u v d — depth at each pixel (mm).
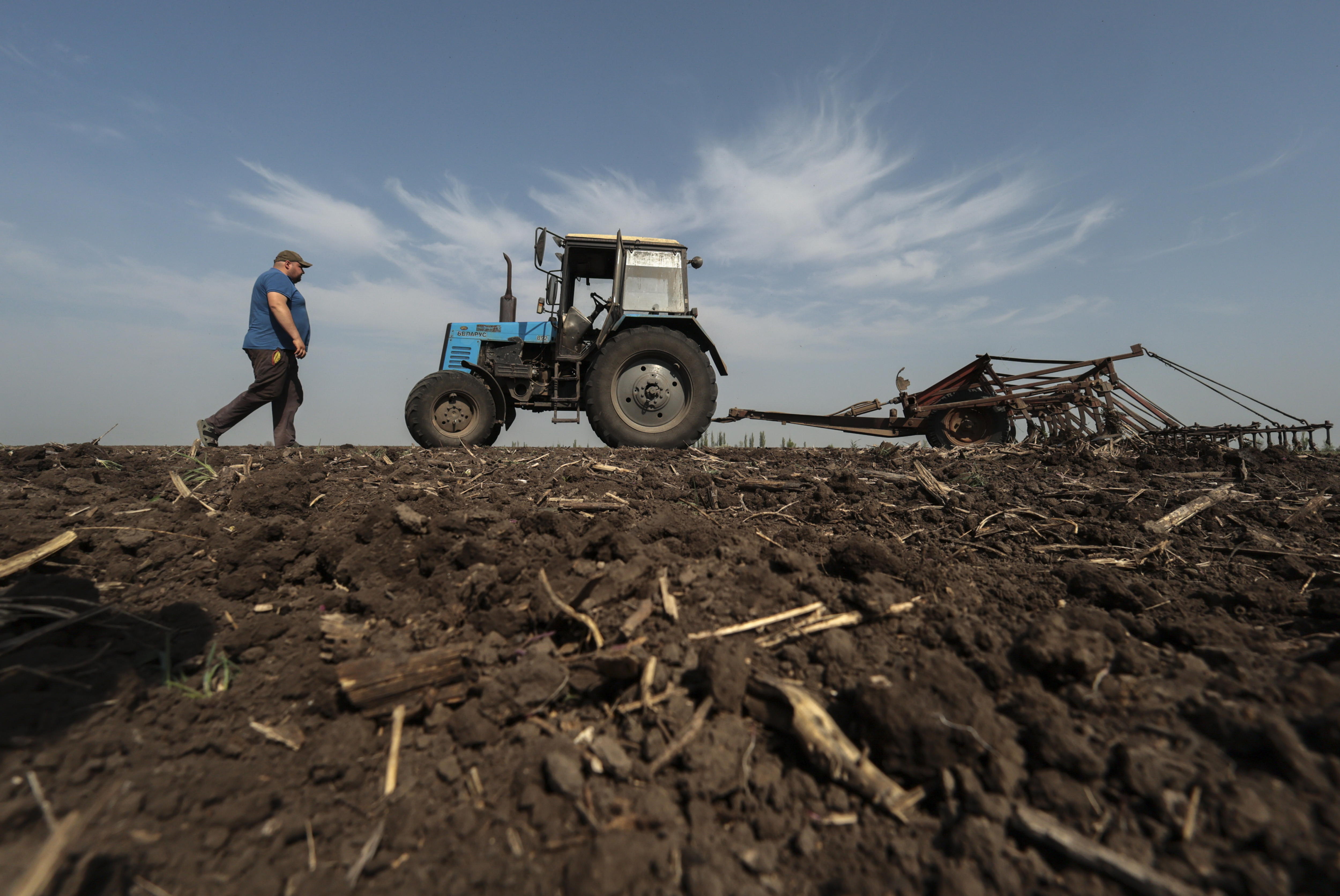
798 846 1383
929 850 1354
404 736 1758
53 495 3275
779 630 2082
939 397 8820
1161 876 1222
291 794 1554
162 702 1801
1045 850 1338
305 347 5766
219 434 5664
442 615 2199
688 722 1694
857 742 1619
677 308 7043
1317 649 1950
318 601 2344
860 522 3246
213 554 2621
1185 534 3182
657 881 1300
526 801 1499
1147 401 7742
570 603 2148
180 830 1398
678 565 2467
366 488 3615
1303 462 5258
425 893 1289
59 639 1979
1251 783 1392
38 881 1132
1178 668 1844
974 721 1567
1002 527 3197
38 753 1534
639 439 6645
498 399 7160
